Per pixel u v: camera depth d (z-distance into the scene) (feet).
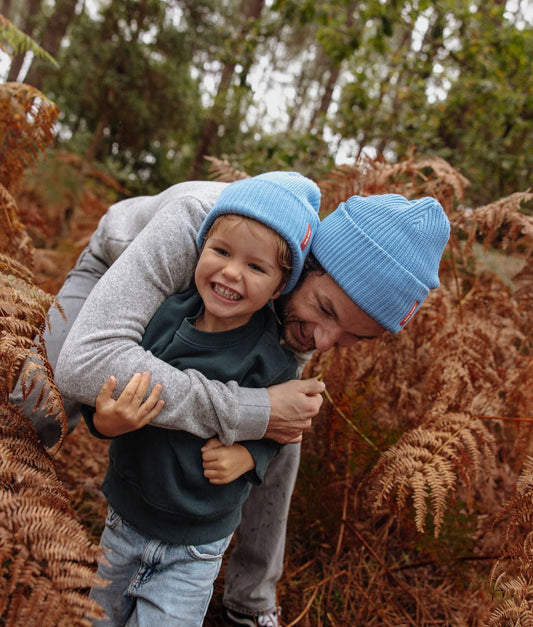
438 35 16.57
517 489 5.09
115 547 4.43
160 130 27.71
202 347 4.09
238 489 4.41
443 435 5.53
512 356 7.53
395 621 6.21
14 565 2.84
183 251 4.13
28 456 3.89
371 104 17.62
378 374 7.54
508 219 7.00
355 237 3.95
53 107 6.48
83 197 19.81
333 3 16.07
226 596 5.66
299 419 4.25
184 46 26.00
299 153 14.07
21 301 4.33
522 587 4.41
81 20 24.58
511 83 16.35
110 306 3.92
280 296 4.36
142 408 3.71
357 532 6.78
